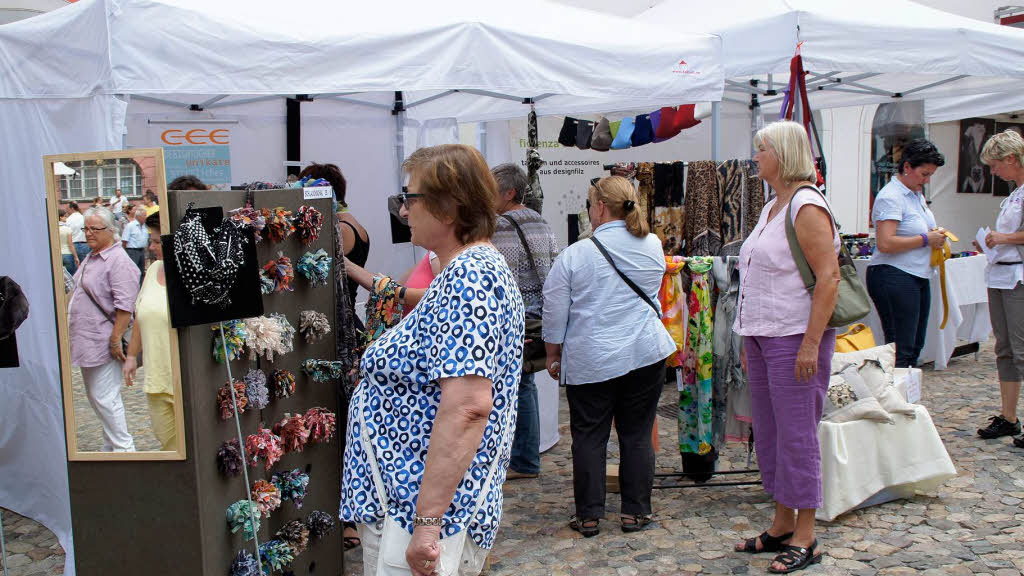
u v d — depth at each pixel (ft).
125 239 7.72
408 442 5.83
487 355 5.48
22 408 13.14
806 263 9.94
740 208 13.97
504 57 11.44
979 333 23.44
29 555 11.98
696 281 13.33
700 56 13.60
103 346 7.85
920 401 18.86
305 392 9.66
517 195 13.03
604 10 30.09
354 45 10.31
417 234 6.12
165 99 15.71
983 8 32.91
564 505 13.48
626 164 14.29
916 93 23.57
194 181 11.21
